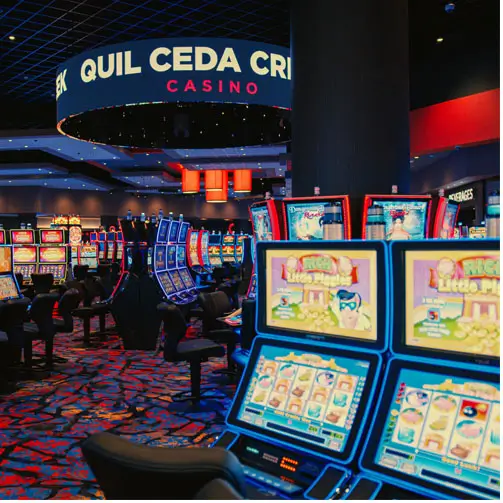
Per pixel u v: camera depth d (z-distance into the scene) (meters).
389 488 1.46
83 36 10.71
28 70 12.69
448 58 11.18
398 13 4.32
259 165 16.64
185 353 4.72
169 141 7.94
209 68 5.12
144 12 9.59
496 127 10.05
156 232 8.58
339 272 1.76
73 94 5.55
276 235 4.69
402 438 1.49
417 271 1.58
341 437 1.60
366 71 4.20
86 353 7.05
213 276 11.45
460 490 1.35
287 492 1.61
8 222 23.92
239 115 7.12
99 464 1.40
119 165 19.70
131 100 5.20
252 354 1.95
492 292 1.44
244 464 1.79
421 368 1.54
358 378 1.66
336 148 4.26
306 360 1.80
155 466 1.31
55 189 23.89
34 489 3.15
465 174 12.02
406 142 4.41
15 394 5.11
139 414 4.49
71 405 4.76
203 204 26.30
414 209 4.39
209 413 4.52
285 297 1.90
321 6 4.25
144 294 7.31
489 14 9.93
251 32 10.62
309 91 4.33
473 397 1.43
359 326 1.70
